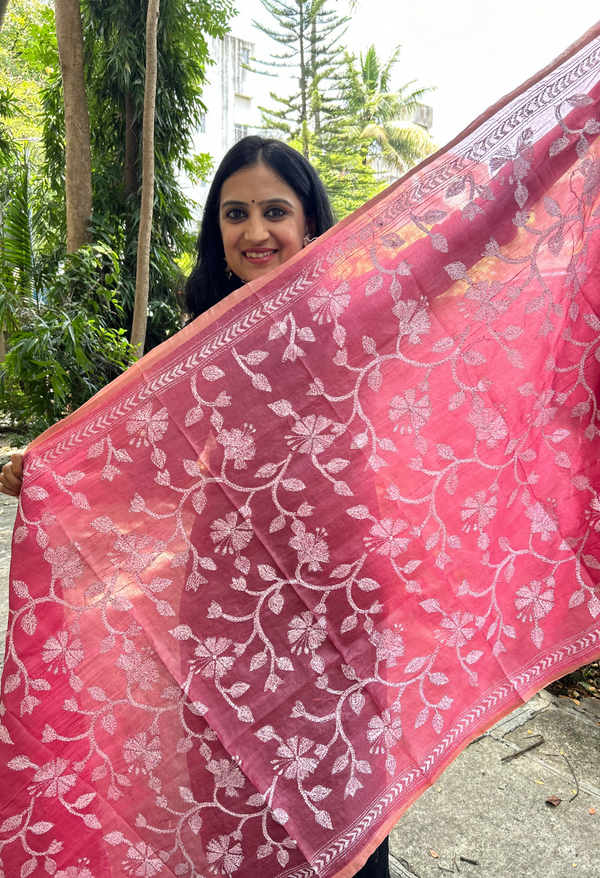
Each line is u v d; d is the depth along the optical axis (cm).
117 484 118
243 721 116
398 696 120
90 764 114
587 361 128
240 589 117
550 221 125
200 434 118
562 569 129
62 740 114
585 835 185
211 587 117
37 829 112
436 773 120
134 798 114
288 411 119
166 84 714
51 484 118
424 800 200
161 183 723
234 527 118
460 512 125
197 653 116
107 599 116
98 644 116
